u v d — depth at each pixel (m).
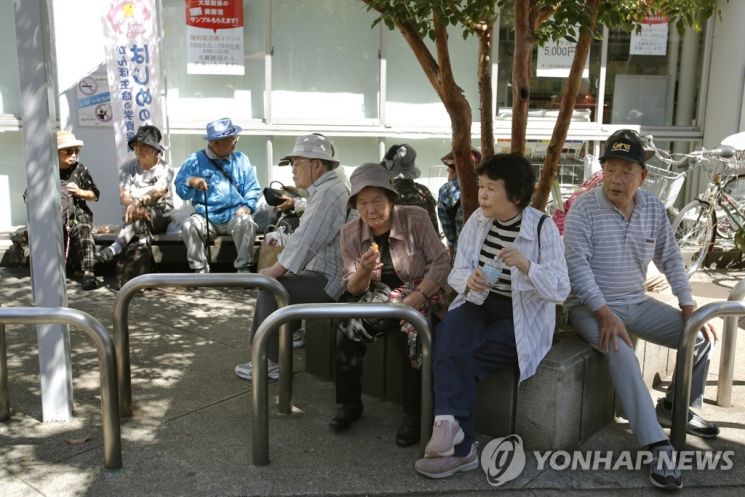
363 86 7.87
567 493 3.27
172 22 7.48
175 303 6.09
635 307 3.76
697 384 3.98
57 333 3.79
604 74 8.10
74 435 3.72
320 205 4.20
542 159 8.12
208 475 3.37
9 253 7.05
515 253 3.25
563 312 4.08
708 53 8.08
